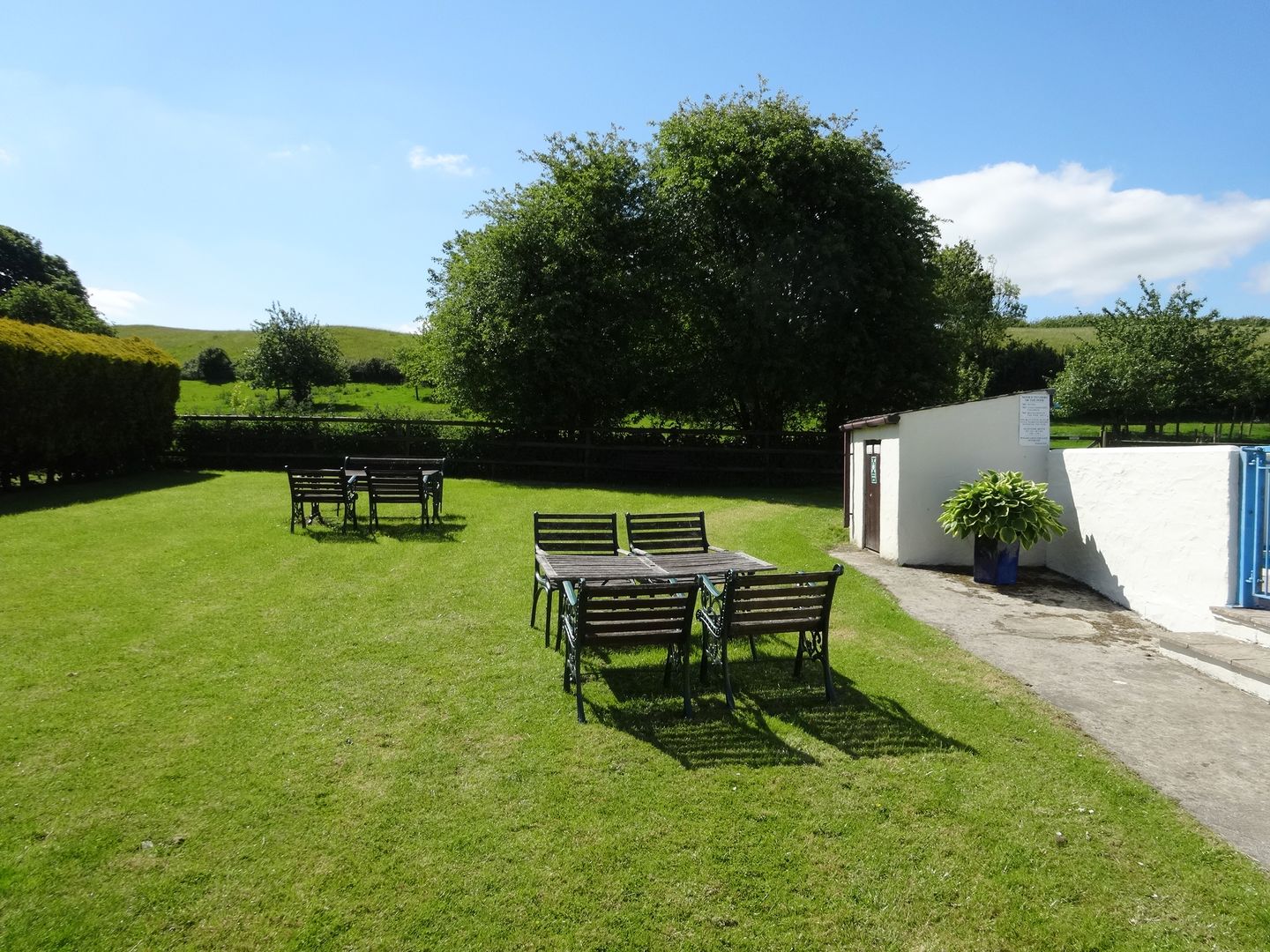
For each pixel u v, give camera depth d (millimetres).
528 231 19953
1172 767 4301
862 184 20641
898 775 4152
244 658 5750
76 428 15031
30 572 7984
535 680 5480
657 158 22672
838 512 14633
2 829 3471
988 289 40625
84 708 4773
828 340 20906
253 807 3709
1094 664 6039
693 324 22594
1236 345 27984
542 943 2865
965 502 8859
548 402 21047
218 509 12672
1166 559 7246
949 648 6414
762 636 6645
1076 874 3314
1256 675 5332
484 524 12008
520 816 3684
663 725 4766
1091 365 28750
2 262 46000
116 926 2900
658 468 20406
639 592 4887
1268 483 6234
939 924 3014
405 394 46969
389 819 3635
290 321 41969
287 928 2920
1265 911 3084
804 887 3207
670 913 3039
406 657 5883
